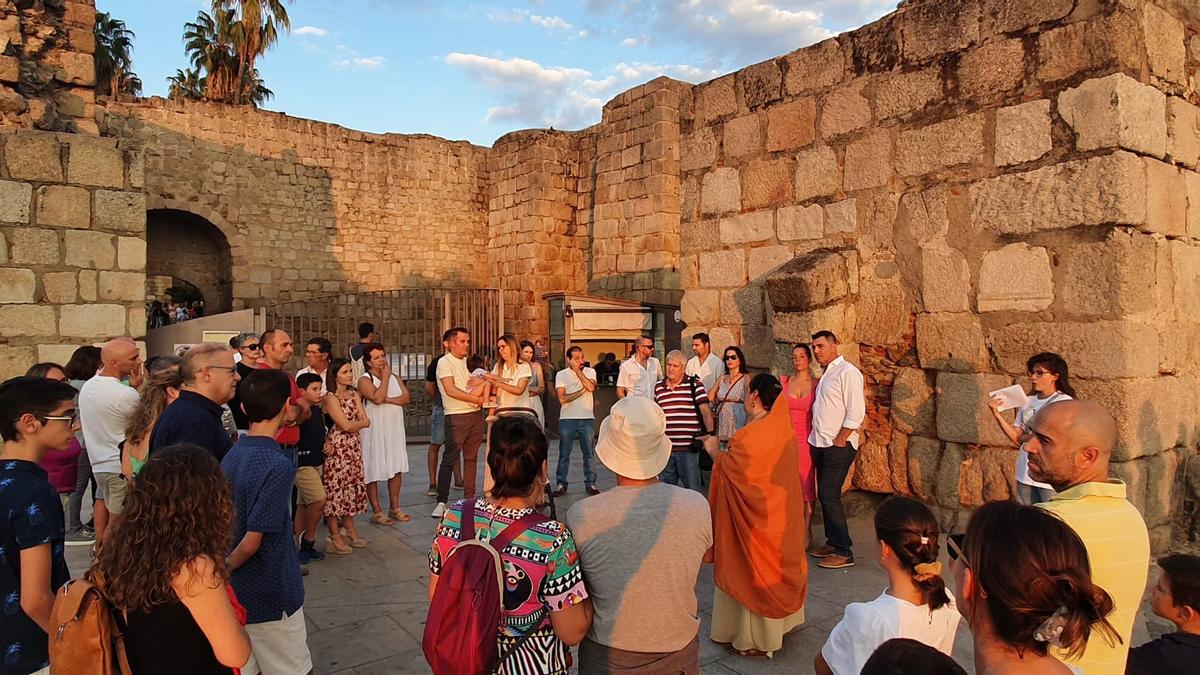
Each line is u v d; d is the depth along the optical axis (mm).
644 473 2555
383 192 18641
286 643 3098
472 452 7078
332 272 17938
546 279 16516
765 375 4422
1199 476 5094
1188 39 5469
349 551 5879
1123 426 4746
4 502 2508
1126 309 4809
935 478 5844
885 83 6254
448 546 2346
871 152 6352
